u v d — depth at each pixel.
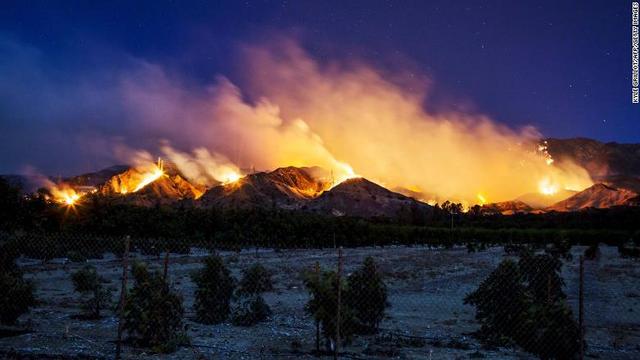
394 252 62.28
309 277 14.40
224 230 59.72
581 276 12.16
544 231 88.94
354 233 73.62
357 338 16.39
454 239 85.69
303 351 14.30
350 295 17.02
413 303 25.08
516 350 15.16
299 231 65.31
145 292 14.31
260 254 52.44
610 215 126.19
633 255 56.59
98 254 41.72
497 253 63.25
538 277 17.59
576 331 12.66
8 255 19.73
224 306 18.81
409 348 15.19
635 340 17.22
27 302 16.19
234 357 13.34
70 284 28.08
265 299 24.98
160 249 46.47
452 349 15.20
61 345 13.65
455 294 28.55
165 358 12.85
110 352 13.10
